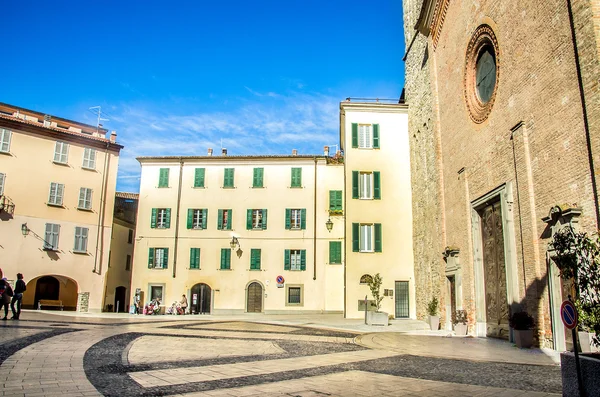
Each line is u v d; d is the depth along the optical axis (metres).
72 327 19.11
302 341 17.09
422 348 15.38
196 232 42.47
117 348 13.16
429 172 29.50
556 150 14.57
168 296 41.62
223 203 42.81
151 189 43.47
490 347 15.73
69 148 38.81
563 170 14.19
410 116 35.56
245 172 43.25
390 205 35.03
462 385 8.73
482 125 20.33
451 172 24.41
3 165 35.47
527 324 15.50
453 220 23.98
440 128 26.38
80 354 11.62
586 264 7.22
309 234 41.66
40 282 39.28
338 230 41.41
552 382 9.16
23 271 35.31
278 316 37.50
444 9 25.67
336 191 42.12
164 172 43.69
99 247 39.34
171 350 13.35
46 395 7.17
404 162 35.66
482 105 21.05
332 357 12.78
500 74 18.61
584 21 13.02
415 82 34.16
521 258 16.69
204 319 30.39
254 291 41.31
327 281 40.81
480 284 20.86
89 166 39.75
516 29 17.30
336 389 8.26
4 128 35.84
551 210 14.06
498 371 10.57
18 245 35.38
